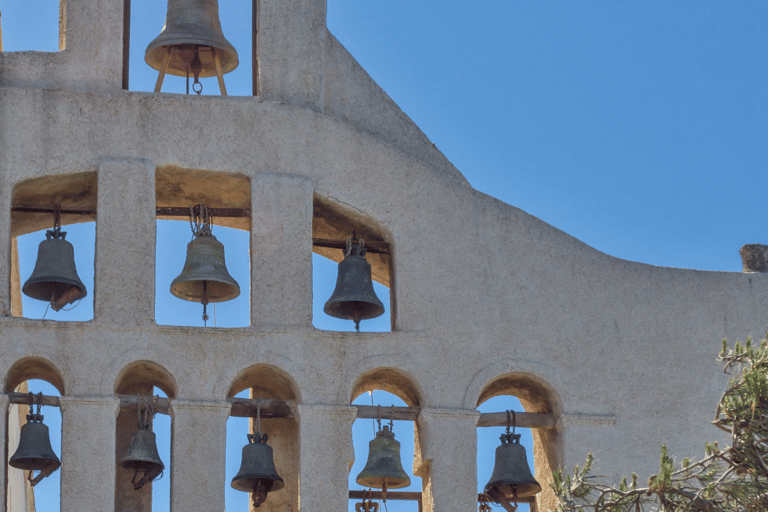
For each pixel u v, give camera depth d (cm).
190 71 2392
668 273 2220
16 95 2139
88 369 1995
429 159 2328
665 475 1631
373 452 2120
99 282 2053
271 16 2283
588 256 2212
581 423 2098
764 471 1611
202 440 1991
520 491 2156
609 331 2167
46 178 2119
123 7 2255
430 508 2039
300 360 2056
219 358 2038
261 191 2153
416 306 2134
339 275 2219
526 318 2155
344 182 2194
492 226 2206
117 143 2141
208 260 2177
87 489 1934
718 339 2186
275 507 2191
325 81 2319
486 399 2192
